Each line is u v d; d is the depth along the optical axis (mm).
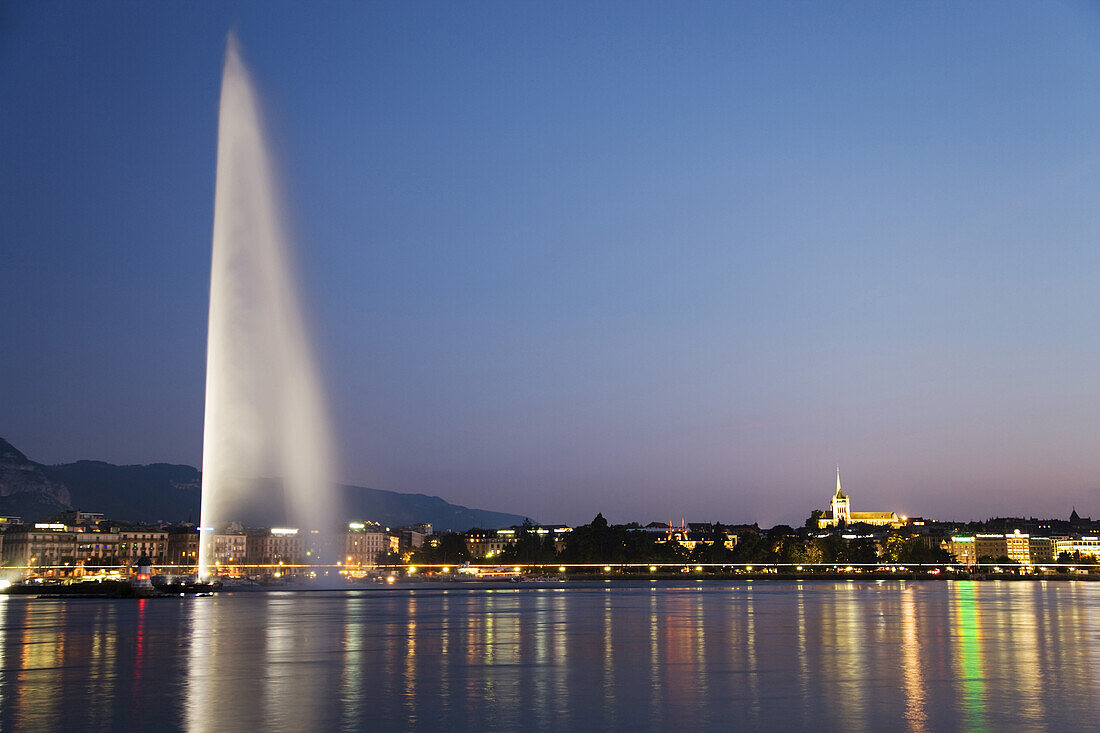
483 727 41500
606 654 70625
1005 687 52156
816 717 43375
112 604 169500
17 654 71062
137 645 78938
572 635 89500
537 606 155250
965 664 62938
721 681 55250
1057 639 82438
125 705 46906
